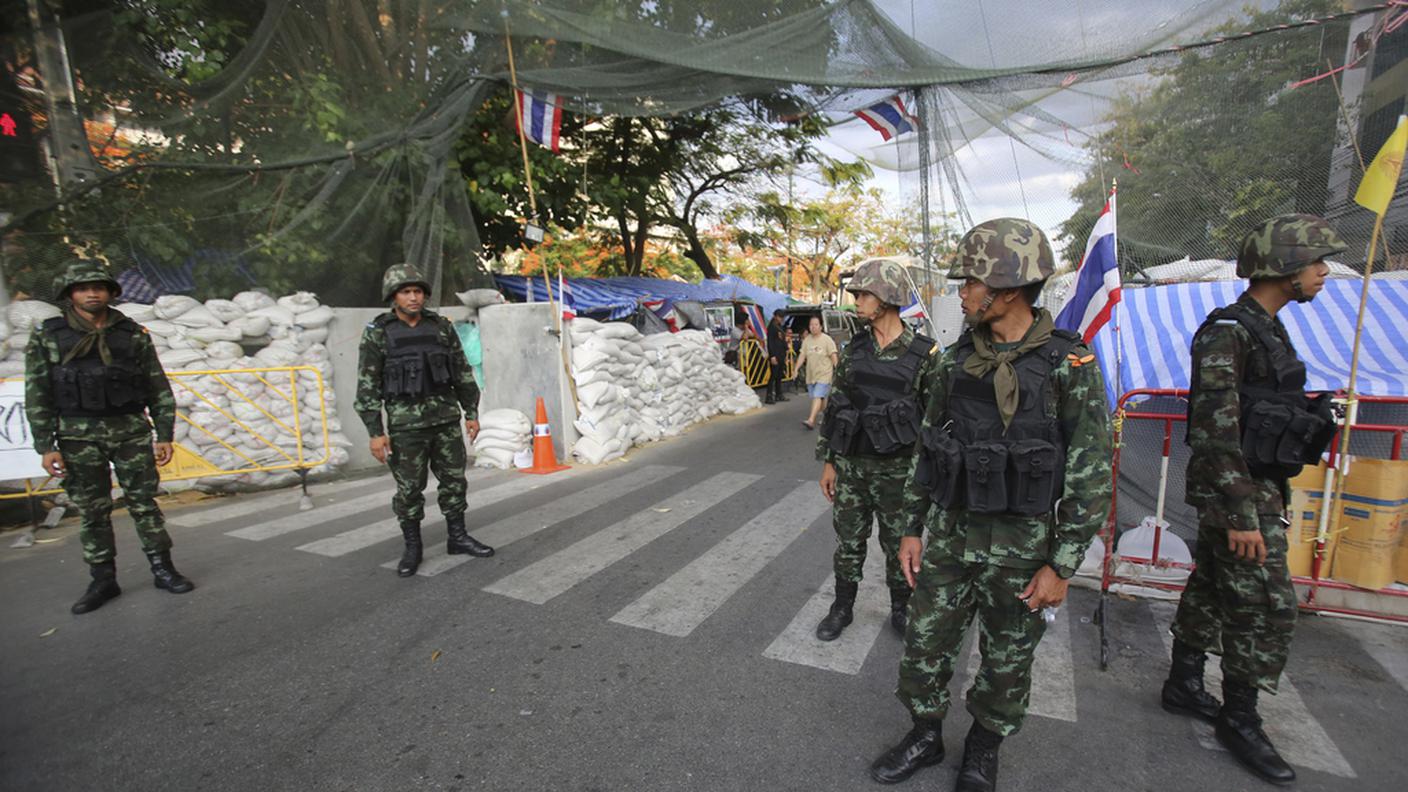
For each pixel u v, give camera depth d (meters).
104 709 2.88
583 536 5.07
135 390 3.94
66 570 4.49
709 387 11.09
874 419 3.16
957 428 2.27
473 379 4.60
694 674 3.13
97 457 3.84
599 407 7.78
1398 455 3.57
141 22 5.70
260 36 6.20
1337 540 3.65
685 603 3.89
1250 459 2.52
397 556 4.66
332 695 2.97
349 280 7.64
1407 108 4.16
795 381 15.79
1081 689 3.01
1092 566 4.14
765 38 5.52
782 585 4.16
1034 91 5.10
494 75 6.98
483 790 2.38
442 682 3.07
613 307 12.57
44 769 2.51
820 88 6.19
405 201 7.70
